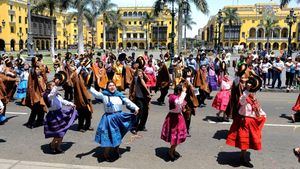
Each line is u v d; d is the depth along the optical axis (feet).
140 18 397.39
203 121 33.96
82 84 29.19
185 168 21.07
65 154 23.54
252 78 20.85
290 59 57.36
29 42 119.44
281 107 42.29
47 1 150.41
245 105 21.06
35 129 30.50
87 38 418.92
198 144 26.12
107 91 21.74
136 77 29.30
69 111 23.66
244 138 20.90
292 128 31.42
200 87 41.24
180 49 107.04
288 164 21.95
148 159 22.63
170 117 22.11
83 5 129.29
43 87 32.68
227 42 372.38
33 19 306.14
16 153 23.67
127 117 21.89
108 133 21.40
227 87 34.22
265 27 337.52
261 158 23.09
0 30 280.72
